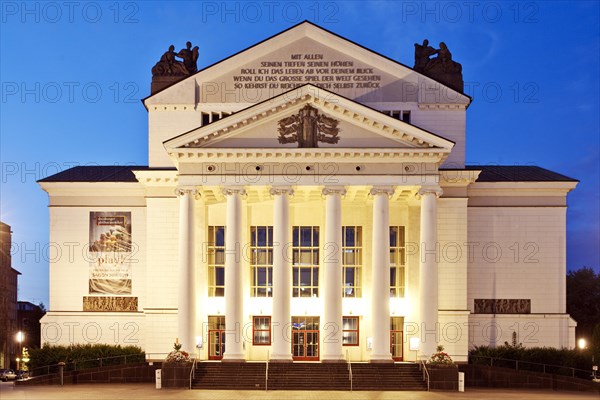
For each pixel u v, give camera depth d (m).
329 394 56.41
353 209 73.38
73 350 70.94
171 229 71.50
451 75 74.38
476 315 73.88
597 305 117.50
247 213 72.44
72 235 74.94
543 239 74.88
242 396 53.88
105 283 74.38
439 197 70.25
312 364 63.25
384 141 66.00
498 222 75.00
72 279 74.62
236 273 65.00
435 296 65.50
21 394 54.44
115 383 67.81
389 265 65.88
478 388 65.81
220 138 65.94
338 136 66.06
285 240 65.38
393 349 71.75
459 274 71.31
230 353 64.19
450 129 73.50
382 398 53.16
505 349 71.00
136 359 71.38
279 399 51.62
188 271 65.56
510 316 74.00
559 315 74.19
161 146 73.25
